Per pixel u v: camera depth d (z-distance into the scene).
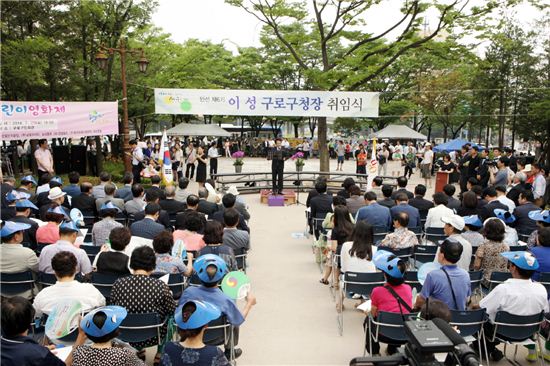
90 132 12.97
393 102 32.81
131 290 4.08
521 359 5.04
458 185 19.91
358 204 8.67
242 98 14.94
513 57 24.81
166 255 5.18
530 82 24.34
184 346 2.78
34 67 15.09
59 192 7.69
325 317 6.14
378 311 4.08
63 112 12.56
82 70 19.84
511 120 26.19
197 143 20.36
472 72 27.16
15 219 6.51
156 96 14.62
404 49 17.19
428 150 19.12
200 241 6.09
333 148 38.03
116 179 18.42
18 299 2.94
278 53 35.12
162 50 24.61
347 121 38.84
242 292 4.11
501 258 5.58
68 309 3.73
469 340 4.42
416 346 2.39
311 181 19.23
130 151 16.20
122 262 4.95
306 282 7.55
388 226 7.67
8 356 2.80
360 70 17.95
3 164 18.11
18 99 18.08
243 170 25.44
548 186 11.22
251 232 11.18
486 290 5.72
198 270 3.82
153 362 4.81
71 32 18.31
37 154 12.67
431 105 32.72
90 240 7.68
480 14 15.88
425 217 9.09
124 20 19.16
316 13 17.97
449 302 4.26
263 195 15.34
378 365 2.78
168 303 4.18
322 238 7.85
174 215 8.51
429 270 4.74
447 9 15.75
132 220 8.29
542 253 5.45
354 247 5.75
